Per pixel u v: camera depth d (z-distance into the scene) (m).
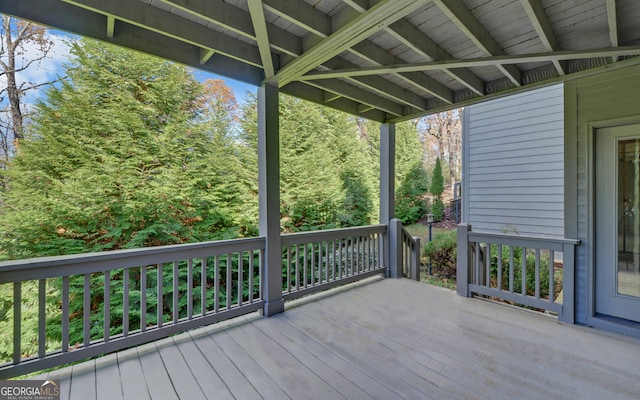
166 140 5.36
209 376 2.07
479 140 5.94
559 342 2.52
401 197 11.02
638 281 2.72
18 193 4.43
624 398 1.81
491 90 3.51
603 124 2.81
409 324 2.90
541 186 5.20
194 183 5.48
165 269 5.09
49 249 4.52
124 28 2.34
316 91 3.77
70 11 2.12
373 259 4.57
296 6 2.09
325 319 3.04
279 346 2.49
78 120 4.75
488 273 3.62
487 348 2.42
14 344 1.97
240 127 6.36
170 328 2.60
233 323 2.96
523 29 2.40
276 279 3.24
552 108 5.07
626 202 2.78
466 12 2.14
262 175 3.19
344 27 2.15
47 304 4.35
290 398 1.84
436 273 6.84
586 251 2.89
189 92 5.75
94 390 1.93
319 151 7.00
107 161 4.81
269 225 3.18
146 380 2.03
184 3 1.96
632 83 2.65
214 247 2.89
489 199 5.81
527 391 1.88
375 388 1.92
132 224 5.01
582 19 2.26
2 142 5.71
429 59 2.70
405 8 1.91
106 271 2.32
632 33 2.39
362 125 9.80
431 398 1.82
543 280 4.36
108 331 2.33
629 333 2.63
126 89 5.21
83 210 4.66
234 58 2.69
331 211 7.06
